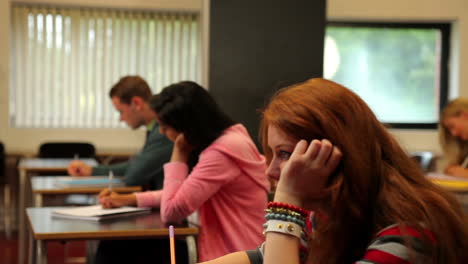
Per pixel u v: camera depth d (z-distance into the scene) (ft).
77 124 19.03
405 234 2.97
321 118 3.11
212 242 6.98
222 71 10.42
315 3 10.62
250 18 10.47
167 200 7.03
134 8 18.92
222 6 10.40
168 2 18.97
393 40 20.74
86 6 18.70
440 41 20.81
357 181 3.06
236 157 6.99
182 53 19.53
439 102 20.93
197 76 19.63
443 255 2.98
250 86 10.46
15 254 15.44
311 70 10.64
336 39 20.53
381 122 3.31
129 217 7.47
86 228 6.70
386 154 3.24
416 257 2.93
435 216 3.03
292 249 3.22
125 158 18.60
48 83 18.81
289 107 3.20
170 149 9.80
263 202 7.18
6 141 18.47
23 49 18.60
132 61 19.31
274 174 3.34
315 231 3.27
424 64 20.85
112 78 19.17
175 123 7.24
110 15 19.04
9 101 18.44
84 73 19.02
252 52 10.48
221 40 10.41
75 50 18.90
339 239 3.15
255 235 7.00
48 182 11.19
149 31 19.33
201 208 7.11
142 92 11.30
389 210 3.06
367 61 20.66
